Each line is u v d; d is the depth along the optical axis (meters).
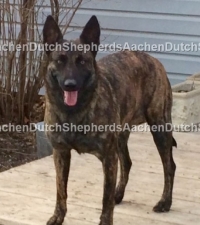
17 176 3.99
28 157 4.58
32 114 5.13
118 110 3.25
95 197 3.69
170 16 5.38
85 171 4.05
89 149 3.19
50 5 5.12
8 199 3.67
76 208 3.56
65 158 3.31
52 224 3.35
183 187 3.81
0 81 4.98
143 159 4.21
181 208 3.56
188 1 5.29
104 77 3.23
